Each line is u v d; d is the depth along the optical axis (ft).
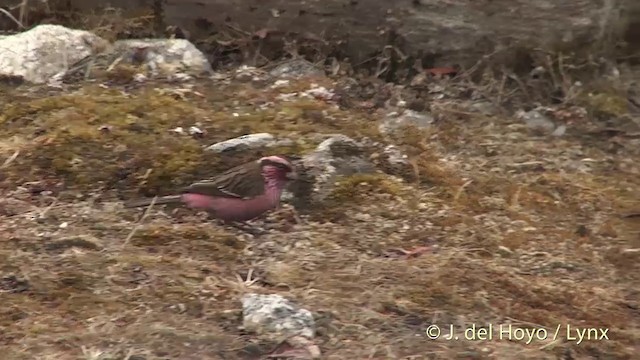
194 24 45.37
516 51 44.19
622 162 39.24
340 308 26.94
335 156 35.29
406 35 44.57
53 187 32.86
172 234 30.32
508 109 42.86
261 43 44.83
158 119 36.78
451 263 30.07
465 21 44.24
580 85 43.83
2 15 45.39
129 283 27.32
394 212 33.19
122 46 42.78
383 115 40.65
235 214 30.73
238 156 34.65
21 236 29.58
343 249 30.63
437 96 43.06
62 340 24.27
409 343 25.61
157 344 24.40
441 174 36.04
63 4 45.73
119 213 31.65
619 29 44.32
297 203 33.19
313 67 43.75
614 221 34.47
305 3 44.57
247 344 24.81
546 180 36.91
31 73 40.40
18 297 26.20
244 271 28.68
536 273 30.55
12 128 36.11
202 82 41.52
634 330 27.66
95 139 34.99
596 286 30.12
